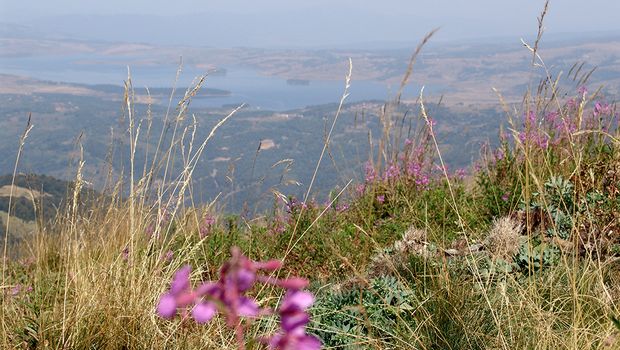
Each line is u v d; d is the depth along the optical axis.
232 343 3.42
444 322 3.68
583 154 5.73
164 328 3.61
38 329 3.42
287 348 0.96
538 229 4.93
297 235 5.86
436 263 4.38
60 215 4.70
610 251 4.40
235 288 0.91
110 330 3.44
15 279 4.79
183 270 0.92
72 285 3.96
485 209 6.09
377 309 3.84
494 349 3.45
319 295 4.32
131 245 3.82
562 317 3.74
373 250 5.22
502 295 3.60
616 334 3.20
